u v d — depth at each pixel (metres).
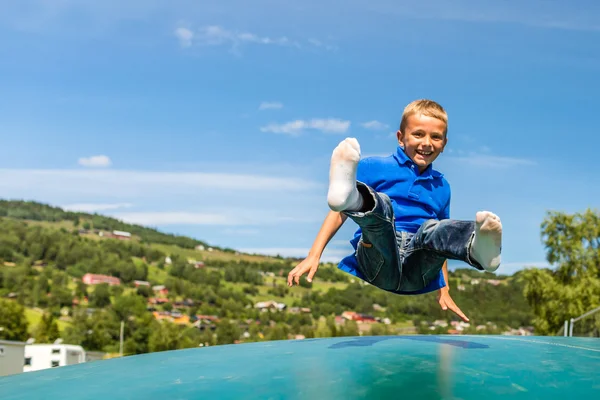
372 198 2.78
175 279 164.38
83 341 94.25
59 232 186.88
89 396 2.12
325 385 2.12
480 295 107.38
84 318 100.94
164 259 193.75
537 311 27.78
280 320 144.50
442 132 3.42
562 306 26.53
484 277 111.00
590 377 2.23
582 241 27.69
